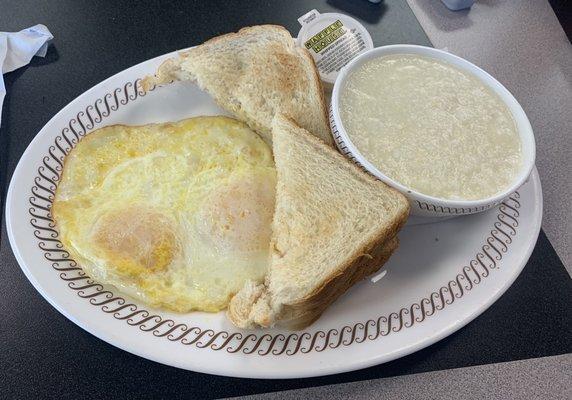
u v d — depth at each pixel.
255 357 0.22
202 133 0.28
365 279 0.26
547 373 0.25
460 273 0.26
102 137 0.27
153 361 0.23
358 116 0.26
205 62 0.28
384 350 0.23
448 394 0.24
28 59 0.31
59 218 0.24
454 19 0.38
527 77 0.36
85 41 0.33
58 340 0.23
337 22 0.32
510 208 0.28
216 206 0.25
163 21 0.34
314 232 0.24
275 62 0.29
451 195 0.24
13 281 0.24
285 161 0.26
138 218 0.24
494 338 0.26
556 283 0.28
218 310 0.23
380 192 0.25
